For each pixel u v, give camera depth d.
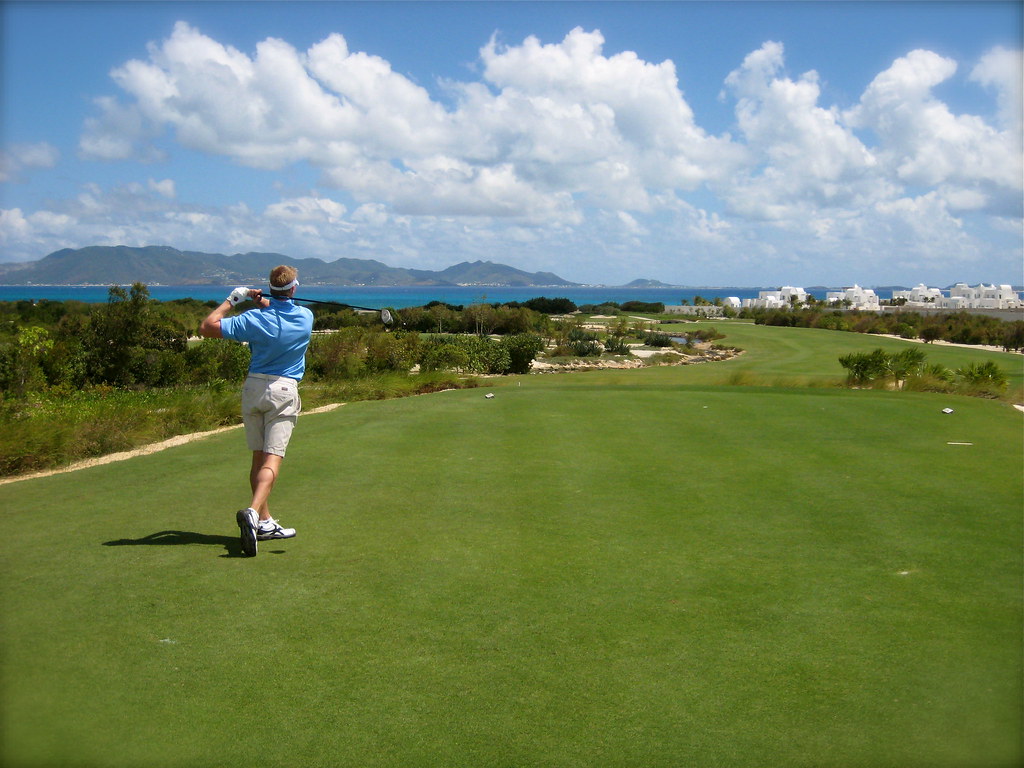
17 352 13.34
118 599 3.76
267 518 4.82
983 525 5.30
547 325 48.88
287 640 3.33
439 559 4.48
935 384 15.36
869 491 6.24
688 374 24.16
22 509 5.57
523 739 2.62
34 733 2.58
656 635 3.47
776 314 59.44
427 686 2.96
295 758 2.48
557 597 3.91
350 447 8.02
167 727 2.63
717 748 2.58
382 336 20.75
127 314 17.81
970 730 2.70
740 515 5.52
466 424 9.56
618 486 6.38
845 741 2.63
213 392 13.15
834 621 3.66
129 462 7.34
